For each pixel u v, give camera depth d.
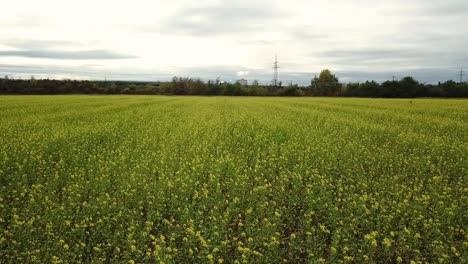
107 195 8.99
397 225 8.19
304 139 17.55
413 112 32.97
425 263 6.62
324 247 7.28
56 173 10.91
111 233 7.62
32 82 102.12
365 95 98.19
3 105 37.41
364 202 8.84
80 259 6.71
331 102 53.03
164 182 10.14
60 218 7.93
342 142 16.94
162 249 6.89
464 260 6.55
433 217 8.54
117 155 14.47
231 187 10.41
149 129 20.83
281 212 8.62
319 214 8.73
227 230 7.77
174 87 115.69
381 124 24.14
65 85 106.06
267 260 6.63
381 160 13.75
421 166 12.67
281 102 55.03
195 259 6.87
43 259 6.58
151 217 8.31
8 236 7.53
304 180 11.49
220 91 111.94
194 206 9.21
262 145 16.75
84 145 15.37
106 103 44.69
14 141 15.74
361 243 7.25
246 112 34.88
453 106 40.03
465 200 9.41
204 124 23.55
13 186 10.24
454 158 14.02
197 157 13.38
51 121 24.19
